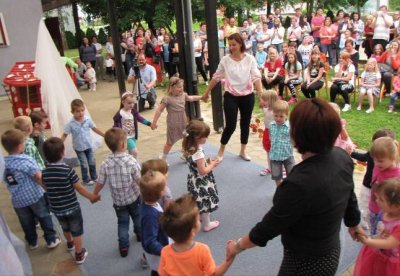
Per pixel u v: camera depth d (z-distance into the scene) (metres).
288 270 2.03
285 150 4.15
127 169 3.38
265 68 9.31
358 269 2.64
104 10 19.00
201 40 12.16
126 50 13.27
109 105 9.93
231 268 3.31
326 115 1.77
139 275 3.34
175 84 5.24
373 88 7.57
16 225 4.30
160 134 7.14
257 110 8.33
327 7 22.12
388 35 11.05
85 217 4.34
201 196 3.72
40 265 3.55
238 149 6.11
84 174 5.14
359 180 4.75
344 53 7.99
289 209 1.80
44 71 5.94
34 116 4.54
